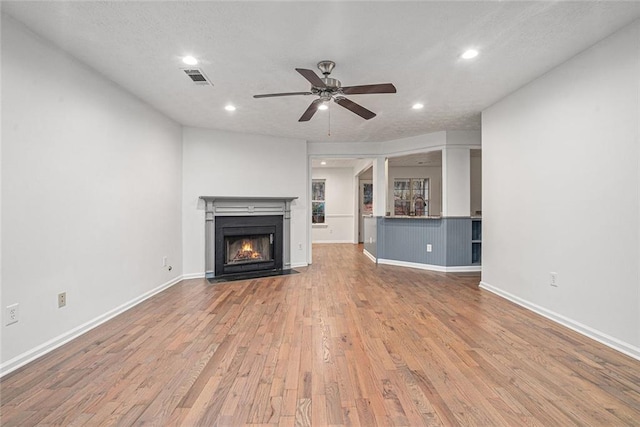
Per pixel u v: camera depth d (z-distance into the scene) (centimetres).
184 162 492
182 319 312
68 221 262
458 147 545
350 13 211
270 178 564
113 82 322
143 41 246
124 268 340
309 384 196
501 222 385
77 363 222
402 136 582
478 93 359
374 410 171
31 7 202
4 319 209
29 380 200
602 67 248
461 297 389
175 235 466
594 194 257
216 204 515
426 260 583
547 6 205
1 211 208
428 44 252
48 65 244
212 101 381
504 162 376
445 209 554
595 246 256
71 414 167
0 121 207
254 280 486
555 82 296
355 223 1000
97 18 215
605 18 219
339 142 625
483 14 213
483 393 186
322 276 514
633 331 228
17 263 218
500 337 267
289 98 372
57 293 251
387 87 271
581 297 271
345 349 246
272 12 210
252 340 262
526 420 162
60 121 255
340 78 316
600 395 183
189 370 213
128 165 348
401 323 301
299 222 596
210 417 165
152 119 401
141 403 177
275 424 160
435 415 167
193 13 211
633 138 226
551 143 302
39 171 235
